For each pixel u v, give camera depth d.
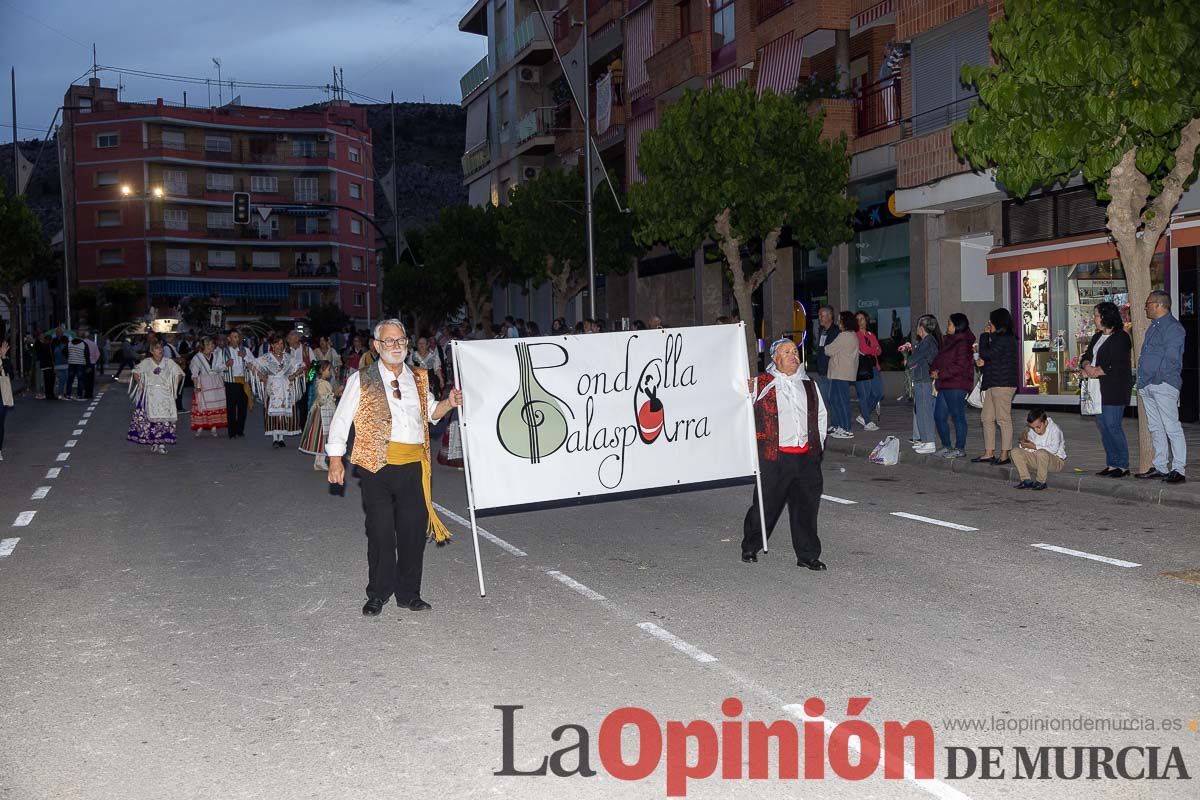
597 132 39.91
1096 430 17.34
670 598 7.58
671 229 22.52
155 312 81.56
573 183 33.62
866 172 25.22
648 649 6.34
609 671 5.95
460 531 10.45
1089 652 6.14
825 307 18.17
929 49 23.02
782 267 29.50
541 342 8.20
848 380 17.22
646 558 8.99
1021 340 21.81
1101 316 12.27
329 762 4.75
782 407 8.41
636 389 8.52
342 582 8.30
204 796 4.42
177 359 34.03
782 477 8.47
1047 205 20.59
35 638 6.88
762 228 22.22
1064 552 8.89
